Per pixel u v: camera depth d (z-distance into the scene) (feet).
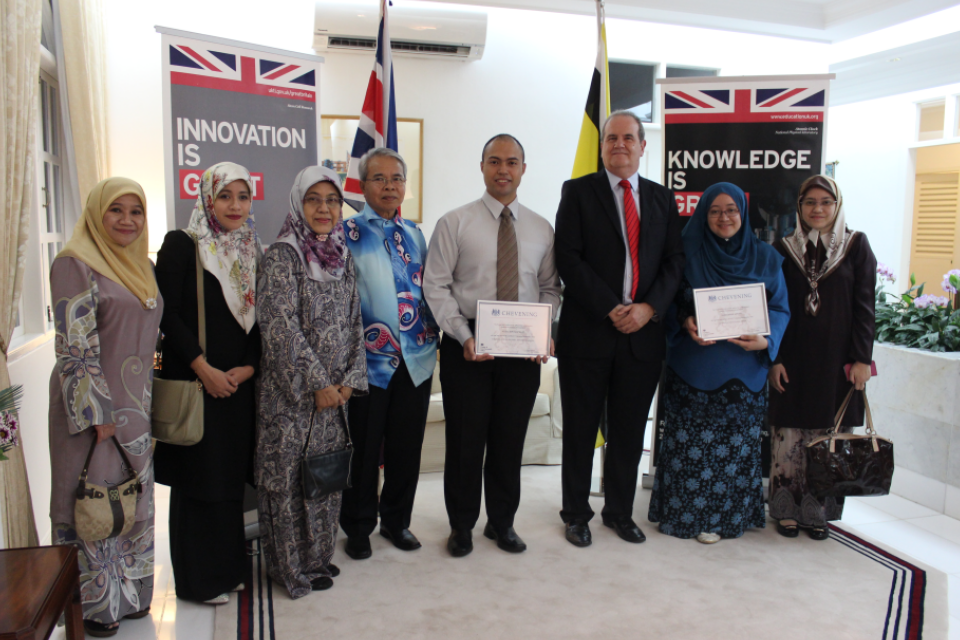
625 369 8.63
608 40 17.79
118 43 14.10
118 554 6.72
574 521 9.05
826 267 9.00
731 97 10.39
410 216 16.65
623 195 8.59
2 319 6.89
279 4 15.28
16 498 7.10
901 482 11.57
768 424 10.19
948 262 21.38
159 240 14.49
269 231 9.43
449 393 8.49
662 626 7.02
